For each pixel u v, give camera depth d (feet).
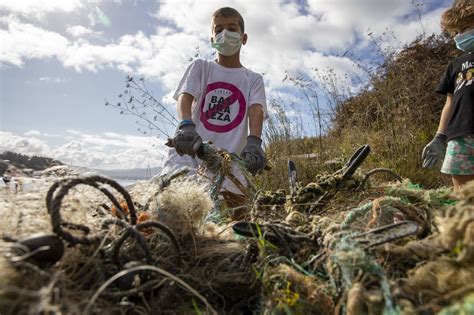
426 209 4.12
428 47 26.00
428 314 2.55
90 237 3.10
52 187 3.17
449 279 2.74
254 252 3.89
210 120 10.60
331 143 18.30
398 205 4.12
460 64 10.96
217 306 3.51
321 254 3.43
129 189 5.08
